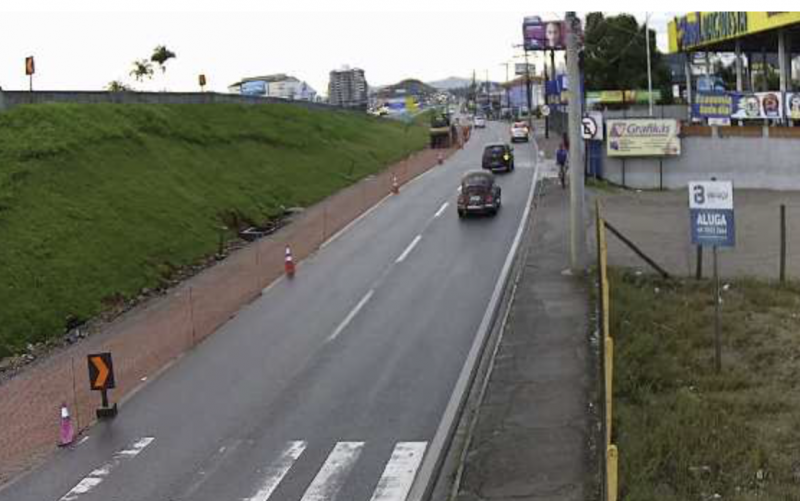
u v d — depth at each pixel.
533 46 95.12
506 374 16.94
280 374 18.44
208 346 20.92
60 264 25.69
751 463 12.16
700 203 16.98
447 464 13.47
